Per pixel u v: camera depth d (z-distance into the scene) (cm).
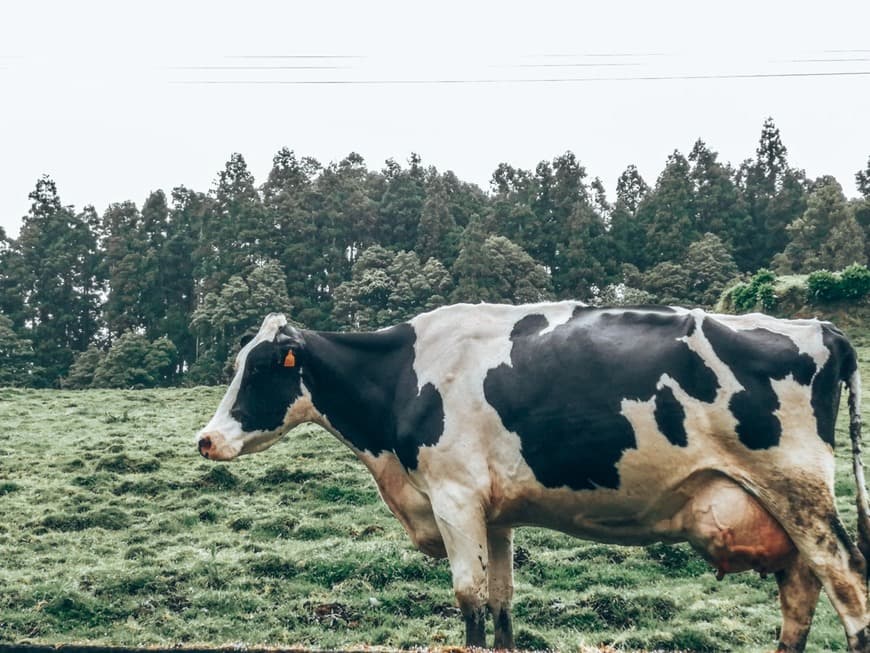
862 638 551
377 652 581
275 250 5309
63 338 5384
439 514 649
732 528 584
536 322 664
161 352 4309
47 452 1959
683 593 1096
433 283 4766
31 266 5553
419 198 6134
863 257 5500
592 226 6081
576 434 614
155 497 1588
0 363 4466
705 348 598
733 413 587
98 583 1105
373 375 703
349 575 1157
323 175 6172
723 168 7019
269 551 1254
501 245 4947
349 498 1546
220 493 1608
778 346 595
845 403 2225
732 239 6338
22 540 1326
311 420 737
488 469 645
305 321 4584
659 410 597
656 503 611
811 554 568
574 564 1195
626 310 642
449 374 665
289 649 578
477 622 632
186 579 1141
